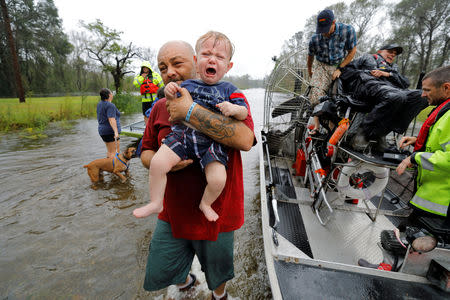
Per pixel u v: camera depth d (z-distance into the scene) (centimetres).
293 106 394
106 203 386
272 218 266
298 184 364
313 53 338
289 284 159
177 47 143
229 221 154
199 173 136
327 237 245
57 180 467
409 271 165
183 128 123
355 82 267
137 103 1719
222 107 112
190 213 140
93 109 1468
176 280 171
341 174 253
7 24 1587
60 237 302
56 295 222
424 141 183
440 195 164
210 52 121
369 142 228
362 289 154
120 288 229
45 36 3953
